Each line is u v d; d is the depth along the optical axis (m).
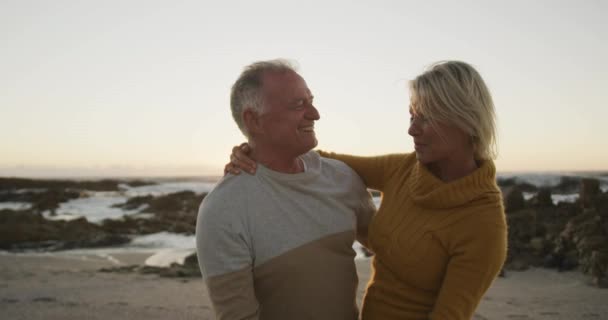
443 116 2.11
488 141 2.15
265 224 2.29
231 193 2.29
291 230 2.32
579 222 10.84
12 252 15.34
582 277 9.30
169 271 10.22
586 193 14.22
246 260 2.23
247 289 2.22
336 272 2.40
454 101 2.08
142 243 17.33
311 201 2.42
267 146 2.39
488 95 2.16
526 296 7.77
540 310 6.79
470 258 2.09
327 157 2.94
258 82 2.35
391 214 2.42
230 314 2.18
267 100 2.33
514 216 14.10
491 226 2.10
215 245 2.20
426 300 2.27
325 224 2.41
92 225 20.34
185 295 7.76
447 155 2.21
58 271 10.60
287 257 2.28
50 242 17.06
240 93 2.40
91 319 6.13
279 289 2.30
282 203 2.34
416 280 2.26
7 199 41.62
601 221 10.62
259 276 2.30
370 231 2.52
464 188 2.17
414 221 2.30
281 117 2.32
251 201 2.29
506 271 10.02
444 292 2.10
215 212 2.23
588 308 6.92
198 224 2.28
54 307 6.75
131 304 6.98
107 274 10.20
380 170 2.72
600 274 9.11
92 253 15.03
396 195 2.48
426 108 2.14
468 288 2.07
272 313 2.31
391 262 2.35
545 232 12.16
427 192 2.28
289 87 2.33
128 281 9.19
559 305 7.10
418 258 2.23
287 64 2.46
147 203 35.00
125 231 19.81
